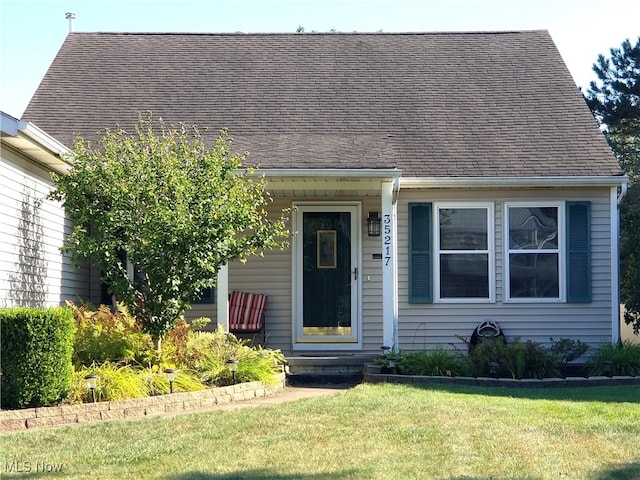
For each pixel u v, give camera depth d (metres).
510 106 16.45
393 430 8.50
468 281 14.94
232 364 11.44
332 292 15.11
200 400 10.43
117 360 11.23
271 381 11.80
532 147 15.33
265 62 17.70
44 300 12.30
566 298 14.84
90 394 9.99
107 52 17.91
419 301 14.84
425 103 16.53
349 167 13.01
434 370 12.73
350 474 6.84
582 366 13.72
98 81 16.94
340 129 15.76
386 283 13.41
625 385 12.35
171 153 11.77
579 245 14.85
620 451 7.59
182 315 11.68
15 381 9.26
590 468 7.00
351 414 9.38
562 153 15.15
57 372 9.52
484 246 14.93
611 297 14.84
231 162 11.80
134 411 9.77
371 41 18.39
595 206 14.93
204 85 16.92
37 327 9.37
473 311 14.87
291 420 9.06
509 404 10.09
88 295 14.91
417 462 7.22
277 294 15.08
